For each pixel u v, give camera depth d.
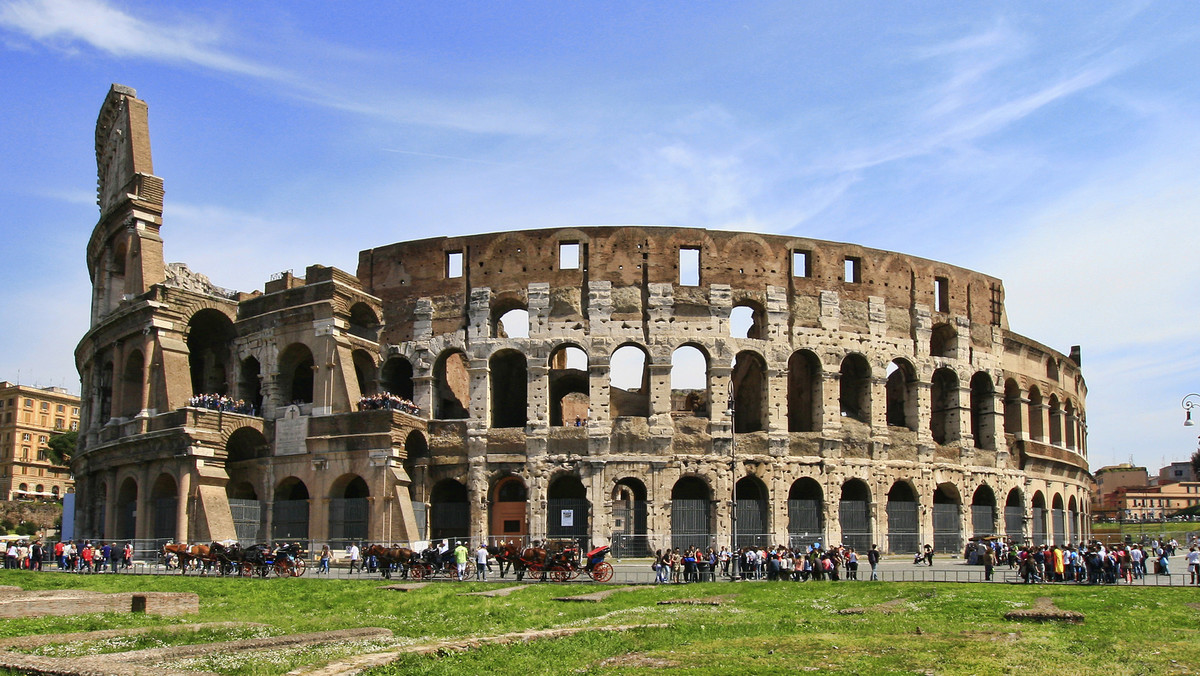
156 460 80.19
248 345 86.19
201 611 42.34
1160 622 37.44
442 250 86.06
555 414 93.38
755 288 84.38
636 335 82.12
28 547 80.81
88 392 99.12
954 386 91.69
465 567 59.59
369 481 77.19
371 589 52.12
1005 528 92.38
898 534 85.00
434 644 28.86
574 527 79.94
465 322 84.06
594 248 83.62
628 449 80.50
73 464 101.00
